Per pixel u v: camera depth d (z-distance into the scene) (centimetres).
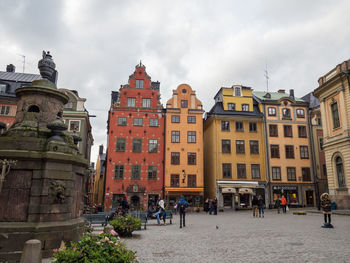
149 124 3719
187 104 3838
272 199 3722
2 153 793
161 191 3541
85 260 437
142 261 718
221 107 4066
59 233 790
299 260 698
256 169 3816
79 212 984
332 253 769
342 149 2566
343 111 2578
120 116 3691
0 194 778
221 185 3641
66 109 3591
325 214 1380
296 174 3869
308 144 4003
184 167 3647
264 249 848
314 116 4178
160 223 1809
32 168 809
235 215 2597
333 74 2778
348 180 2477
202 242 1005
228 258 740
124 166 3550
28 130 890
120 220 1201
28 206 786
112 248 475
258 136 3925
